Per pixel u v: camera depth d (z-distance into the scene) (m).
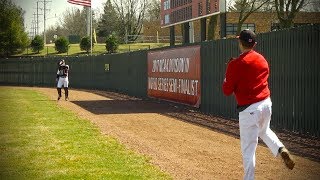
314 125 9.69
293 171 6.57
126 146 8.62
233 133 10.51
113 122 12.63
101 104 19.08
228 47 13.62
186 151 8.20
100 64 31.73
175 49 18.14
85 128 11.13
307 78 9.89
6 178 6.08
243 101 4.80
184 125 12.05
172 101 18.78
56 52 56.91
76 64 35.31
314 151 8.10
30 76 39.09
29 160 7.27
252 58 4.82
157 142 9.20
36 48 57.28
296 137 9.70
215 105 14.66
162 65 19.88
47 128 11.07
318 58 9.50
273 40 11.19
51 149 8.22
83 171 6.47
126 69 26.45
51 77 37.41
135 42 72.31
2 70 41.19
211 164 7.07
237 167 6.88
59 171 6.48
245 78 4.76
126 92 26.52
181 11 20.98
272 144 4.95
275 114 11.22
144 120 13.20
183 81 17.38
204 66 15.41
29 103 18.73
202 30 19.14
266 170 6.64
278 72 11.02
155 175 6.23
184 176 6.24
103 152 7.95
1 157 7.48
